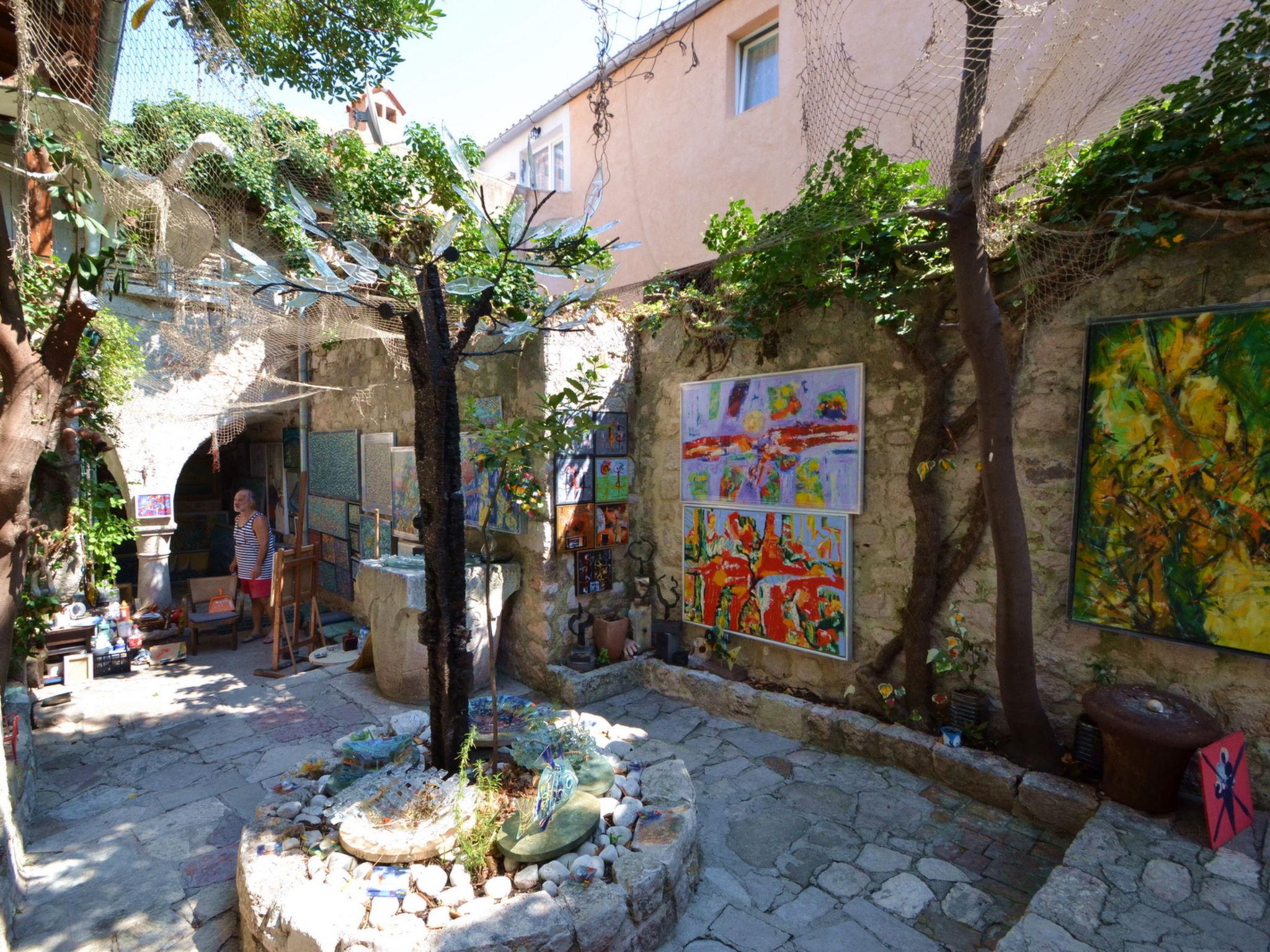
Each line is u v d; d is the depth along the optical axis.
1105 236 3.05
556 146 8.64
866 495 4.02
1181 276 2.92
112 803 3.42
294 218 5.02
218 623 6.06
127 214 3.77
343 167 5.69
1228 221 2.70
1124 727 2.74
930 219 3.00
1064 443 3.27
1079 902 2.27
